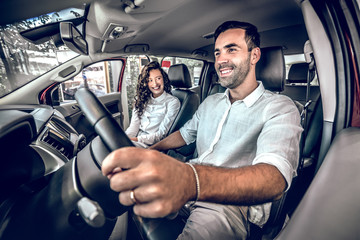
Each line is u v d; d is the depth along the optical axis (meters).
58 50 1.58
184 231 0.73
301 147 1.01
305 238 0.31
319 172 0.53
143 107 1.98
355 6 0.80
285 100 0.89
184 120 1.87
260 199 0.47
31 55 1.62
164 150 1.24
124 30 1.43
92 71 3.23
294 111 0.84
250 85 1.01
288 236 0.32
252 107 0.92
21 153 0.59
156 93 1.92
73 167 0.49
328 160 0.59
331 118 0.92
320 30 0.88
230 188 0.41
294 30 2.03
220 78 1.03
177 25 1.74
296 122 0.80
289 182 0.57
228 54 0.98
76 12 1.19
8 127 0.48
